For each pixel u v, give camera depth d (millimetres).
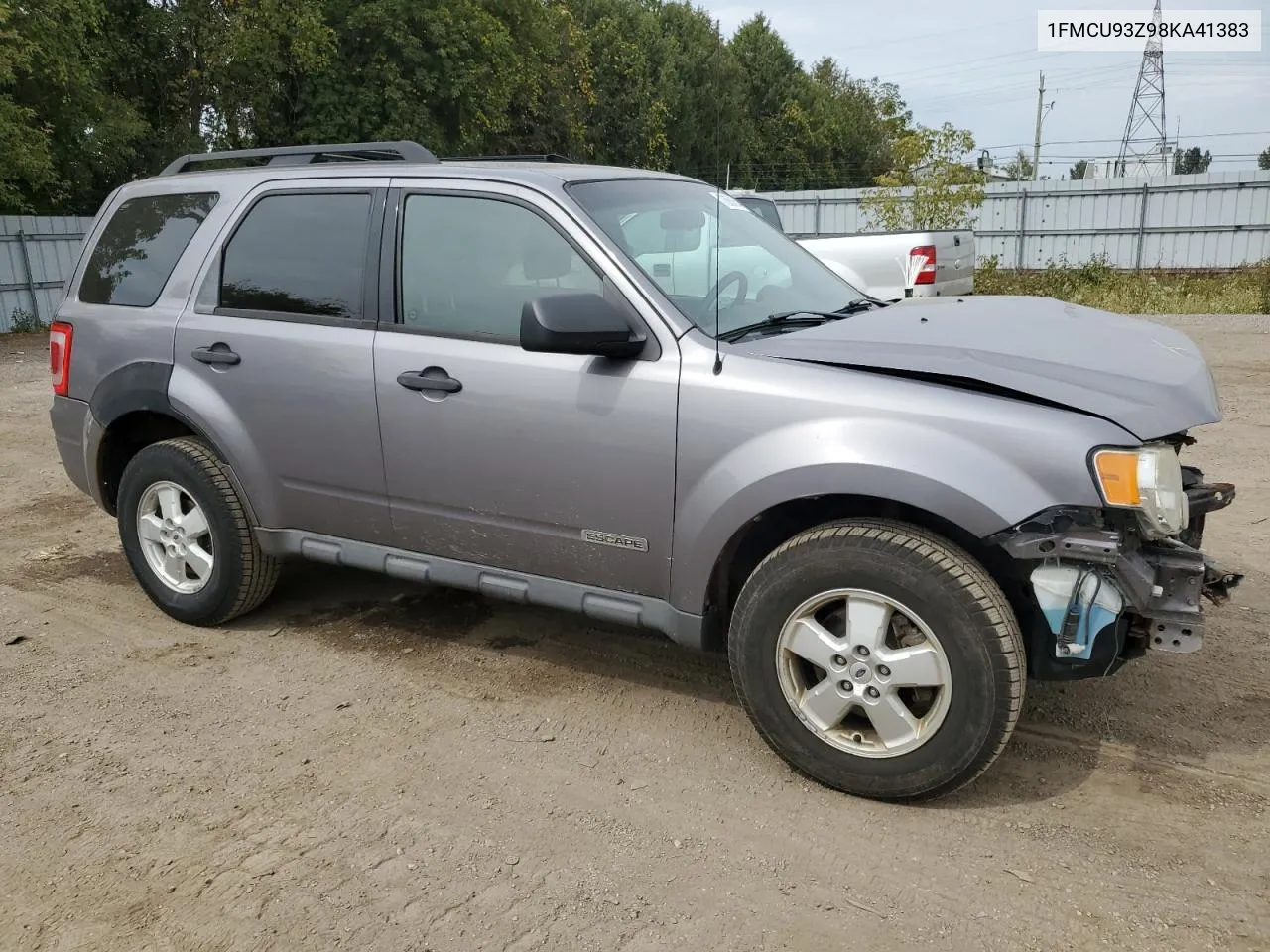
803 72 64250
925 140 20188
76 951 2498
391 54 24297
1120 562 2730
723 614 3377
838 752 3057
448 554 3803
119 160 21781
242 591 4309
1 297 18812
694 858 2824
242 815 3053
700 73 51781
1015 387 2826
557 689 3852
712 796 3125
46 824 3021
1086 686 3750
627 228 3516
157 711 3719
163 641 4344
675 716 3633
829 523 3043
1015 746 3367
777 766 3295
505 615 4574
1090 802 3039
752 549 3398
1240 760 3244
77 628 4496
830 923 2553
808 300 3811
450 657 4141
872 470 2844
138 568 4562
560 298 3049
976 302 3961
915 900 2631
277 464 4078
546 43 30047
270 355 3984
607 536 3379
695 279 3473
